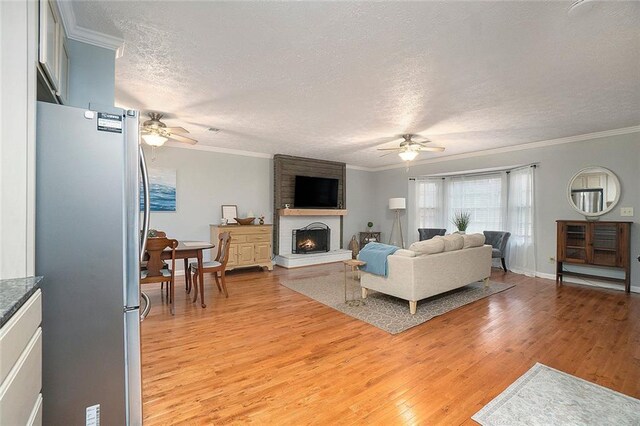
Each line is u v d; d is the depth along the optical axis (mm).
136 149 1509
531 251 5375
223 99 3184
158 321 3232
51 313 1314
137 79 2707
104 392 1435
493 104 3312
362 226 8141
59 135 1333
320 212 6758
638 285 4297
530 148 5324
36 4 1294
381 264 3693
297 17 1838
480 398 1907
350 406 1833
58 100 1720
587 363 2330
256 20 1868
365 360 2395
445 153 6270
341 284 4832
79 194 1370
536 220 5309
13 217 1218
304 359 2414
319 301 3939
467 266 4145
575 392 1961
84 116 1387
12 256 1215
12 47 1234
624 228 4199
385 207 7918
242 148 5859
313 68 2496
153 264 3359
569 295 4180
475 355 2469
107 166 1435
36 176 1288
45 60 1329
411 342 2721
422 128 4297
